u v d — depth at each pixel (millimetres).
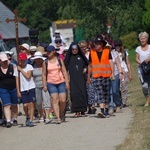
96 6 96375
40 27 165875
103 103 32344
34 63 33688
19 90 31750
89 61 33250
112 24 96438
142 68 34250
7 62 31906
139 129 26766
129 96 43281
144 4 96375
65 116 34500
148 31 96312
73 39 110188
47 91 32469
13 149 25203
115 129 27984
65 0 101562
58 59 31891
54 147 24781
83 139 26047
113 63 33500
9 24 104125
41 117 33344
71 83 34219
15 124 32781
